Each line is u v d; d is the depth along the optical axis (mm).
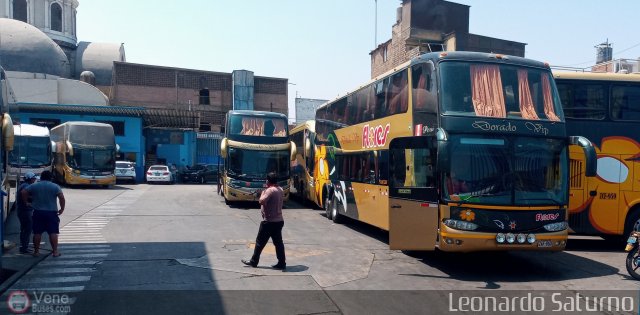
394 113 11219
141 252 10273
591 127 11727
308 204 23125
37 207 9578
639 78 11953
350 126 14852
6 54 43844
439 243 8617
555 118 9125
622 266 9820
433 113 9148
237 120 20406
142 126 41469
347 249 11242
